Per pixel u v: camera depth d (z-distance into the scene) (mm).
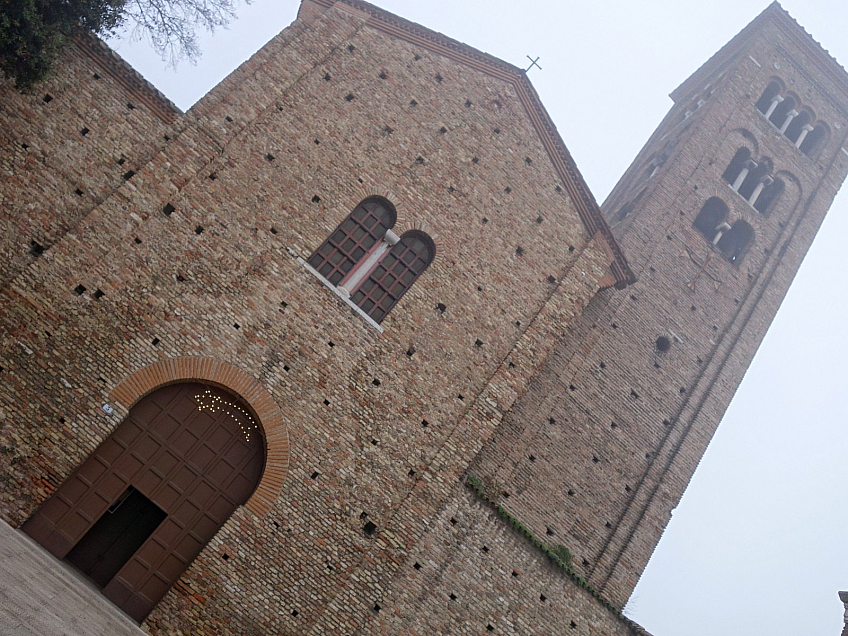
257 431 21547
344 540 21016
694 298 31375
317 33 24875
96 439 19656
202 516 20656
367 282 23875
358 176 24156
